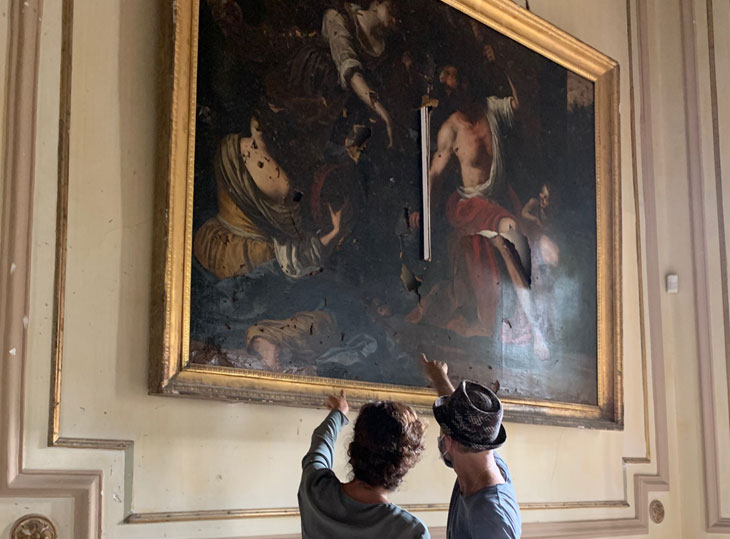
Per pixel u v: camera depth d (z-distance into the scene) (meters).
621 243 5.15
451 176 4.29
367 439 2.61
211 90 3.36
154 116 3.24
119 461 2.97
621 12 5.68
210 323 3.23
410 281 4.00
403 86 4.14
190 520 3.10
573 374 4.73
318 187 3.70
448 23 4.40
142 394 3.07
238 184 3.41
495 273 4.41
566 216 4.87
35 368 2.83
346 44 3.91
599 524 4.77
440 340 4.09
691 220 5.60
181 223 3.17
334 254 3.72
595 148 5.12
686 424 5.43
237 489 3.27
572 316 4.80
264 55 3.58
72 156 3.01
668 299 5.61
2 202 2.80
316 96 3.76
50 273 2.90
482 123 4.49
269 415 3.42
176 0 3.24
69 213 2.98
